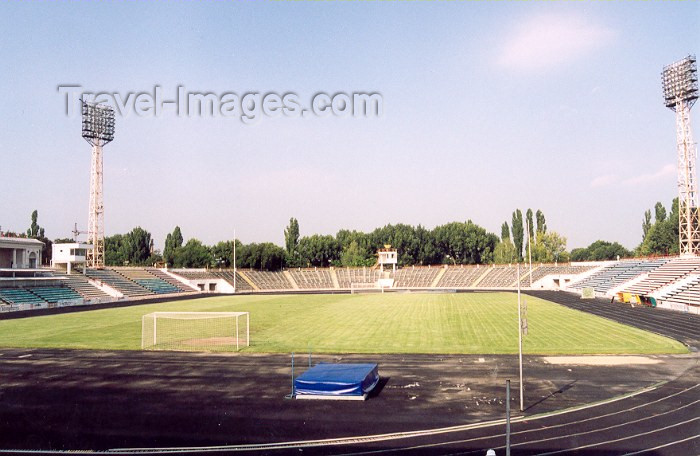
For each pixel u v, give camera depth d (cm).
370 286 14425
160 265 15212
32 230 15262
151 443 2023
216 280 13538
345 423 2217
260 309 7569
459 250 17775
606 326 5069
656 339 4234
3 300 7738
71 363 3562
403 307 7575
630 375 2995
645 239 14438
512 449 1894
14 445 2022
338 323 5672
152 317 6450
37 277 8825
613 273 10712
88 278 10188
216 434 2108
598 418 2236
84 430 2178
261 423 2231
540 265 13812
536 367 3228
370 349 3925
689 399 2498
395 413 2347
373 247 18312
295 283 14762
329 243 17862
